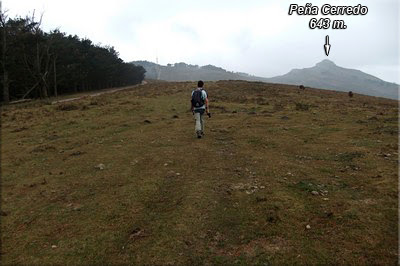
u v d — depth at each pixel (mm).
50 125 16109
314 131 12508
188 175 7684
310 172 7566
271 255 4398
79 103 24812
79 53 72000
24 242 5160
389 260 4113
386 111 19078
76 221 5707
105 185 7316
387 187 6320
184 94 30156
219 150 9977
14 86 54125
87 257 4629
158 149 10289
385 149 9211
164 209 5930
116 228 5363
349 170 7586
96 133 13641
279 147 10133
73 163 9289
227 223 5312
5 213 6207
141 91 35844
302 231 4941
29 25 48375
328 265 4113
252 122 15102
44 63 57531
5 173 8836
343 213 5379
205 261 4367
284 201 5957
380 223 4992
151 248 4727
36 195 7062
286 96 28766
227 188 6742
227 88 35375
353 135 11500
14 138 13609
